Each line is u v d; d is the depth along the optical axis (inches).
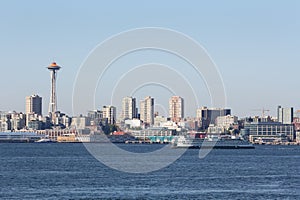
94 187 7539.4
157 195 6840.6
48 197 6648.6
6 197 6648.6
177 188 7490.2
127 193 6978.4
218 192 7155.5
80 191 7135.8
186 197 6712.6
